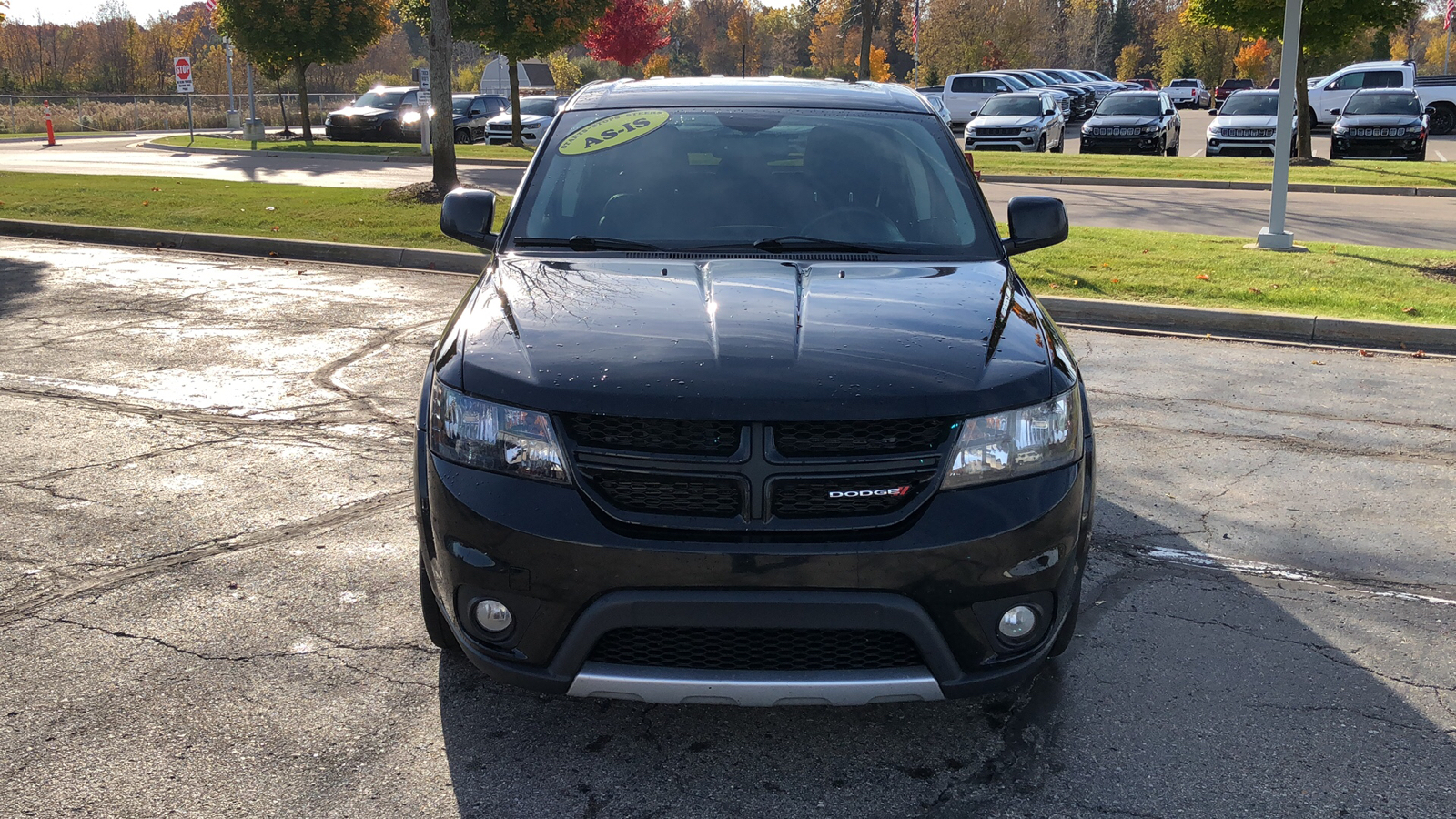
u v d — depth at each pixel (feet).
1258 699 11.23
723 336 9.91
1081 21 286.25
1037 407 9.64
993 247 12.91
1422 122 75.82
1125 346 26.94
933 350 9.86
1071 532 9.73
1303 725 10.75
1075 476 9.81
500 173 68.03
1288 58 37.22
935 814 9.32
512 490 9.27
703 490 9.06
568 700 10.98
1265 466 18.48
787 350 9.66
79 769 9.61
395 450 18.34
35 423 19.29
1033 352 10.21
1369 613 13.23
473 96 107.45
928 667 9.29
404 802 9.30
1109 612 13.15
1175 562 14.65
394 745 10.12
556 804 9.33
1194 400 22.29
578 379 9.33
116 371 22.75
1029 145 90.33
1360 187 59.06
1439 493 17.29
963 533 9.09
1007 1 220.43
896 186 13.44
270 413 20.17
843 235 12.74
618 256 12.32
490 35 91.56
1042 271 33.58
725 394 9.07
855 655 9.32
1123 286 31.71
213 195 50.47
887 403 9.11
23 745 9.93
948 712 10.91
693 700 9.18
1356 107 79.05
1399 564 14.69
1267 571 14.43
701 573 8.86
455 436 9.64
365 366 23.54
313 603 12.85
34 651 11.63
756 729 10.55
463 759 9.94
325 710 10.66
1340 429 20.52
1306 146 73.67
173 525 15.03
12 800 9.14
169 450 18.06
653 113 14.58
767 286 11.18
